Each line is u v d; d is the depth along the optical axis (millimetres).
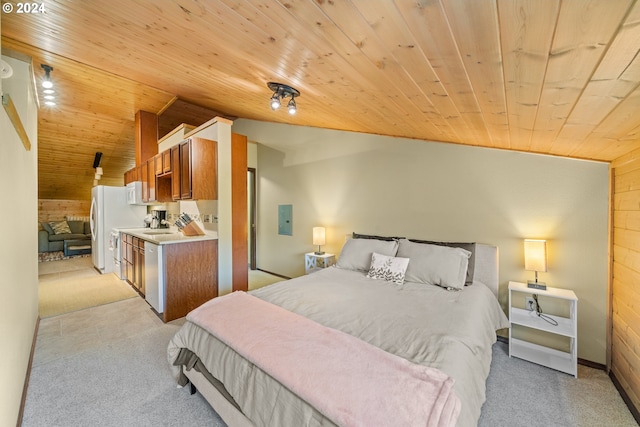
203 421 1563
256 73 1847
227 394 1379
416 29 889
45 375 1968
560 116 1338
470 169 2719
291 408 1031
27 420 1556
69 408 1648
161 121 4852
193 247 3045
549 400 1782
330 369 1086
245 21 1153
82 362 2137
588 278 2164
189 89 3031
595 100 1084
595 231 2137
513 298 2490
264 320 1523
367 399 934
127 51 2049
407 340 1386
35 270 2771
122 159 5766
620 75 868
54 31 1866
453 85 1252
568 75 933
